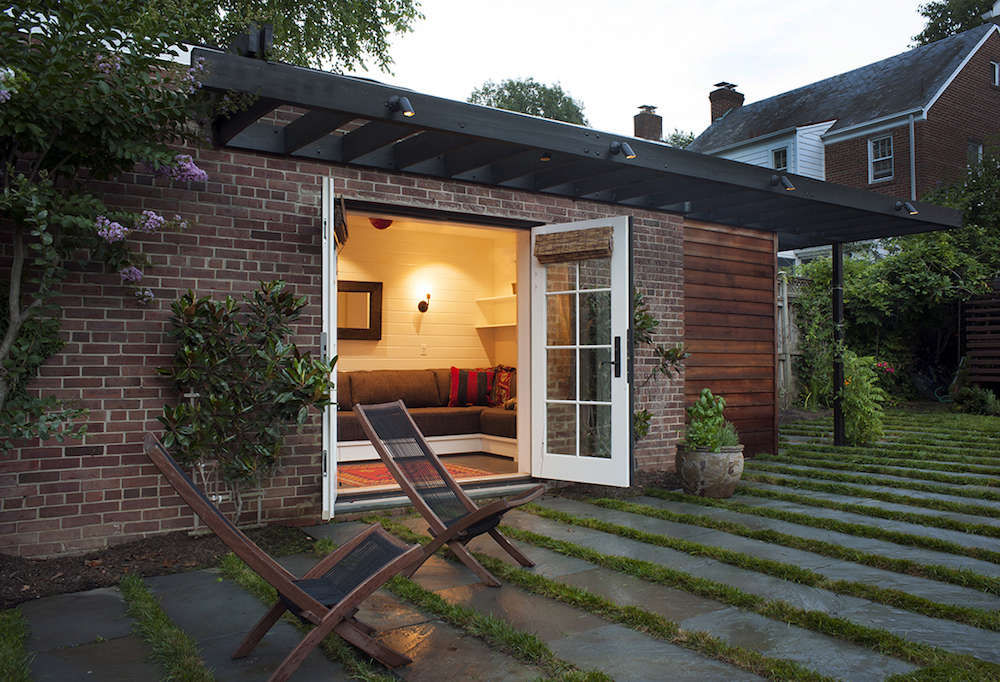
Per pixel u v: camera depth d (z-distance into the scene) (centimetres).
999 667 255
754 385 783
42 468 405
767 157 1884
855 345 1365
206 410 436
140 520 430
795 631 296
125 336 430
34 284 403
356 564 283
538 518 510
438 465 401
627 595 341
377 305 898
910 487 609
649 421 680
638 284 681
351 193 512
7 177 361
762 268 796
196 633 297
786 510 530
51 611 324
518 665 262
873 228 815
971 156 1745
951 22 2372
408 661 262
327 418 475
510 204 594
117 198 430
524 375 636
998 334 1217
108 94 352
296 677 256
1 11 342
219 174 464
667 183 614
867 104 1816
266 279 478
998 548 422
